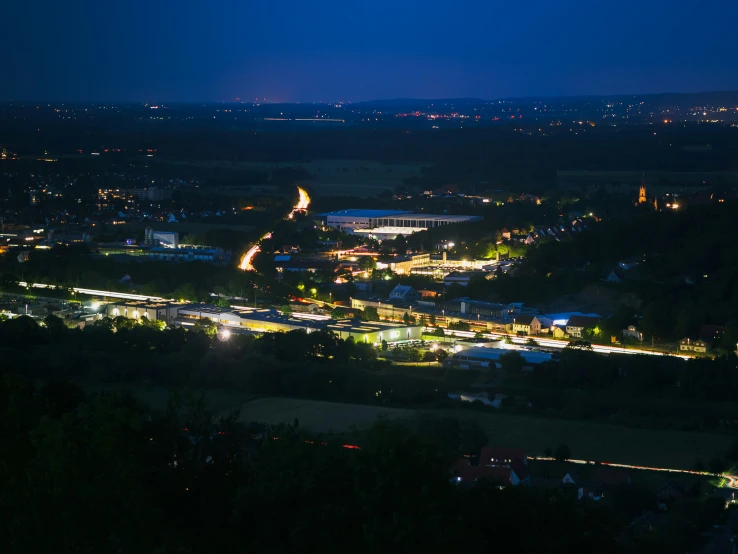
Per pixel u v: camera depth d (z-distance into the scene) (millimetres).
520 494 120438
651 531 176750
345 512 113125
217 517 119438
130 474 109000
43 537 106500
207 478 122125
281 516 115938
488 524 116188
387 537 108375
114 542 108250
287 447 122062
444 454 120000
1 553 106688
